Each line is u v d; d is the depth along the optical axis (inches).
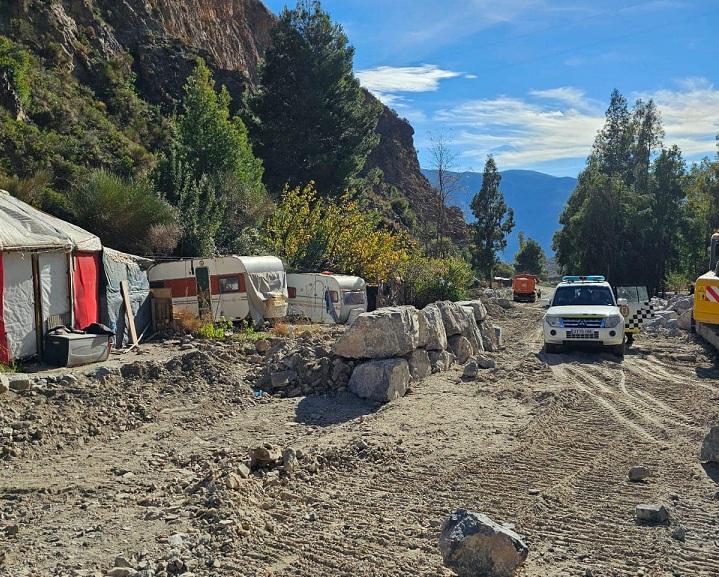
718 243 766.5
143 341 664.4
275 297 783.1
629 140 2539.4
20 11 1446.9
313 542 215.6
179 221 893.2
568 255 2464.3
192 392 424.2
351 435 344.8
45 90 1240.2
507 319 1248.2
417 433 350.0
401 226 2406.5
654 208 2260.1
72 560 197.9
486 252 2938.0
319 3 1776.6
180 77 1865.2
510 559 184.2
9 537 216.8
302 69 1731.1
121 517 234.1
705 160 2524.6
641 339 790.5
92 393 391.9
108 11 1850.4
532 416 386.9
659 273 2257.6
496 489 268.1
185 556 200.7
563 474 286.7
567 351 670.5
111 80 1562.5
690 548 210.7
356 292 895.1
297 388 446.0
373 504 251.6
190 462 302.7
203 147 1203.9
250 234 1050.7
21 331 488.7
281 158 1681.8
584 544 214.8
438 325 532.4
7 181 813.2
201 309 754.8
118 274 636.1
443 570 194.5
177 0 2309.3
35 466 296.5
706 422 374.9
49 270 524.4
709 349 674.2
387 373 428.1
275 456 291.6
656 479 279.3
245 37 2893.7
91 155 1127.0
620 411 407.2
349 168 1686.8
